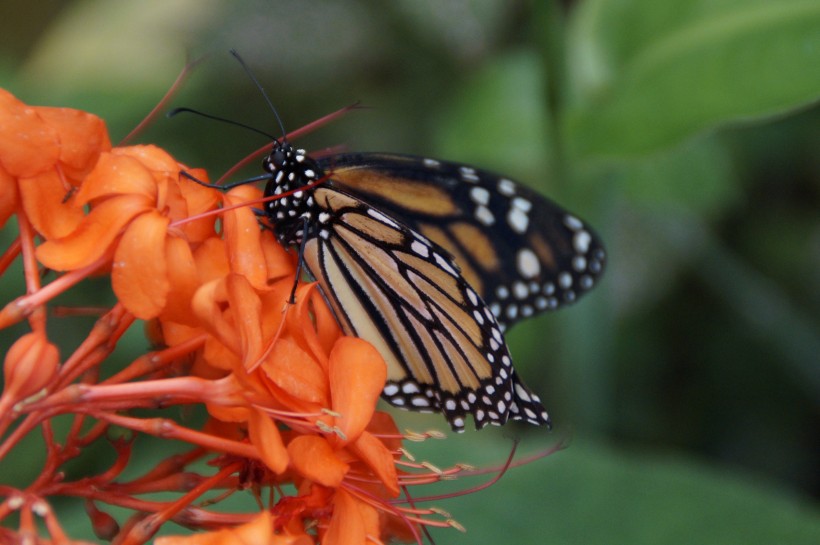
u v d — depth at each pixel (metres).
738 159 0.52
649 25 0.45
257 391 0.35
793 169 0.53
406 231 0.38
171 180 0.36
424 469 0.45
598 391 0.48
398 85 0.58
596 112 0.45
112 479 0.35
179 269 0.35
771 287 0.52
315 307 0.37
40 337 0.34
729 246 0.54
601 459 0.45
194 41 0.57
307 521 0.36
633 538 0.43
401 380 0.39
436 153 0.52
